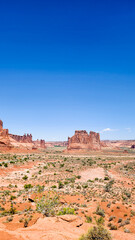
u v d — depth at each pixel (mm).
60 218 16531
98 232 11000
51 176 66500
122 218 23922
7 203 30797
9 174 68500
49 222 15414
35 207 27984
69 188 46000
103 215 25141
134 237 12984
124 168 90500
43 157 133875
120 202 31828
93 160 128500
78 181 60469
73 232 13109
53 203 27531
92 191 42781
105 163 111938
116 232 14219
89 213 25672
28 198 33312
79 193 39844
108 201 32125
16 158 111000
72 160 124375
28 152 162625
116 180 62000
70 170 80000
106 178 64750
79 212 25688
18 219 18922
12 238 10969
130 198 36031
